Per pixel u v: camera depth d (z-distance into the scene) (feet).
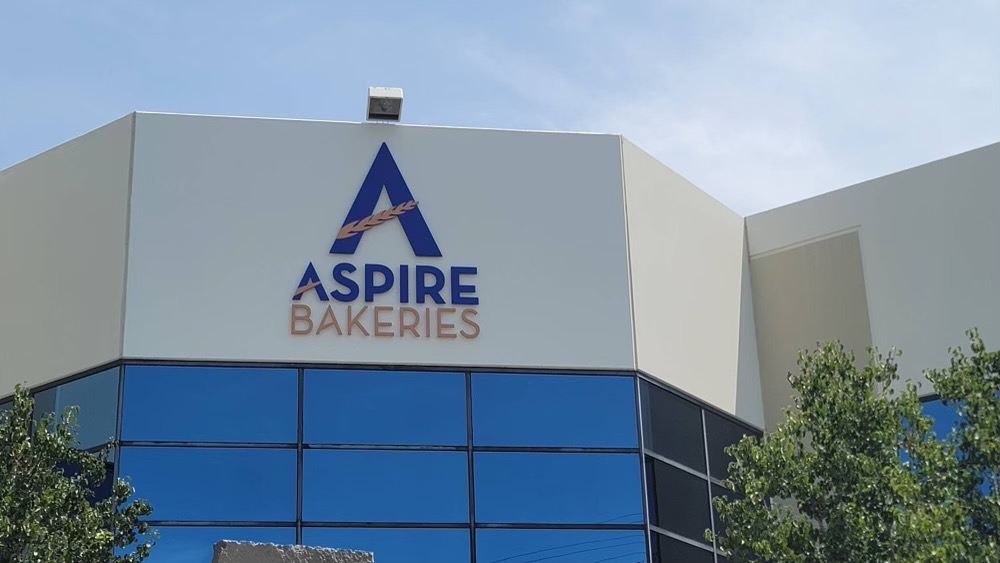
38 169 79.30
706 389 82.07
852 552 57.41
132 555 59.41
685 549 75.87
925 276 83.97
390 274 75.82
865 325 85.05
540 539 72.69
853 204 87.51
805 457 61.26
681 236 84.23
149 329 72.79
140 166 75.61
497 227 77.92
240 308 73.92
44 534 55.26
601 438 75.25
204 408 71.87
